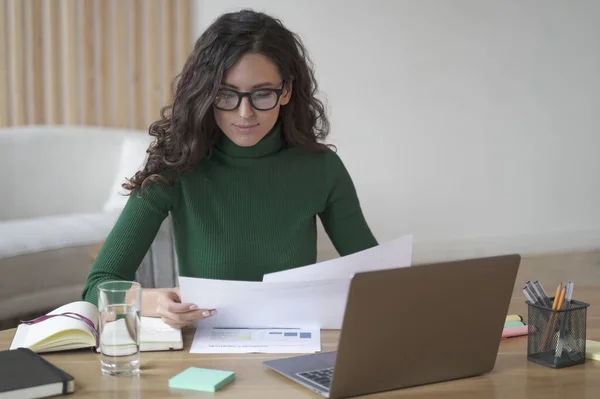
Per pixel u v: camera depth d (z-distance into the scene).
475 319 1.32
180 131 1.83
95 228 3.29
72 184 3.69
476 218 5.00
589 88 5.03
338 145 4.79
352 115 4.78
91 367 1.38
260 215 1.92
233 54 1.71
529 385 1.31
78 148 3.71
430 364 1.31
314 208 1.96
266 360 1.42
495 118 4.94
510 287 1.34
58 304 3.19
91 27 4.31
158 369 1.37
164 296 1.60
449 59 4.83
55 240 3.15
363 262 1.54
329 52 4.69
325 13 4.64
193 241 1.91
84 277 3.26
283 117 1.95
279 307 1.57
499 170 4.99
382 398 1.25
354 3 4.67
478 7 4.82
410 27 4.76
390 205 4.90
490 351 1.36
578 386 1.31
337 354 1.22
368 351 1.24
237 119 1.77
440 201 4.95
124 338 1.34
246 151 1.92
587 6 4.94
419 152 4.89
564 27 4.93
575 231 5.14
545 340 1.42
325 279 1.53
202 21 4.49
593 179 5.12
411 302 1.24
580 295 1.89
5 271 2.99
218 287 1.53
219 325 1.60
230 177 1.91
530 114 4.98
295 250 1.92
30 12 4.21
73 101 4.34
